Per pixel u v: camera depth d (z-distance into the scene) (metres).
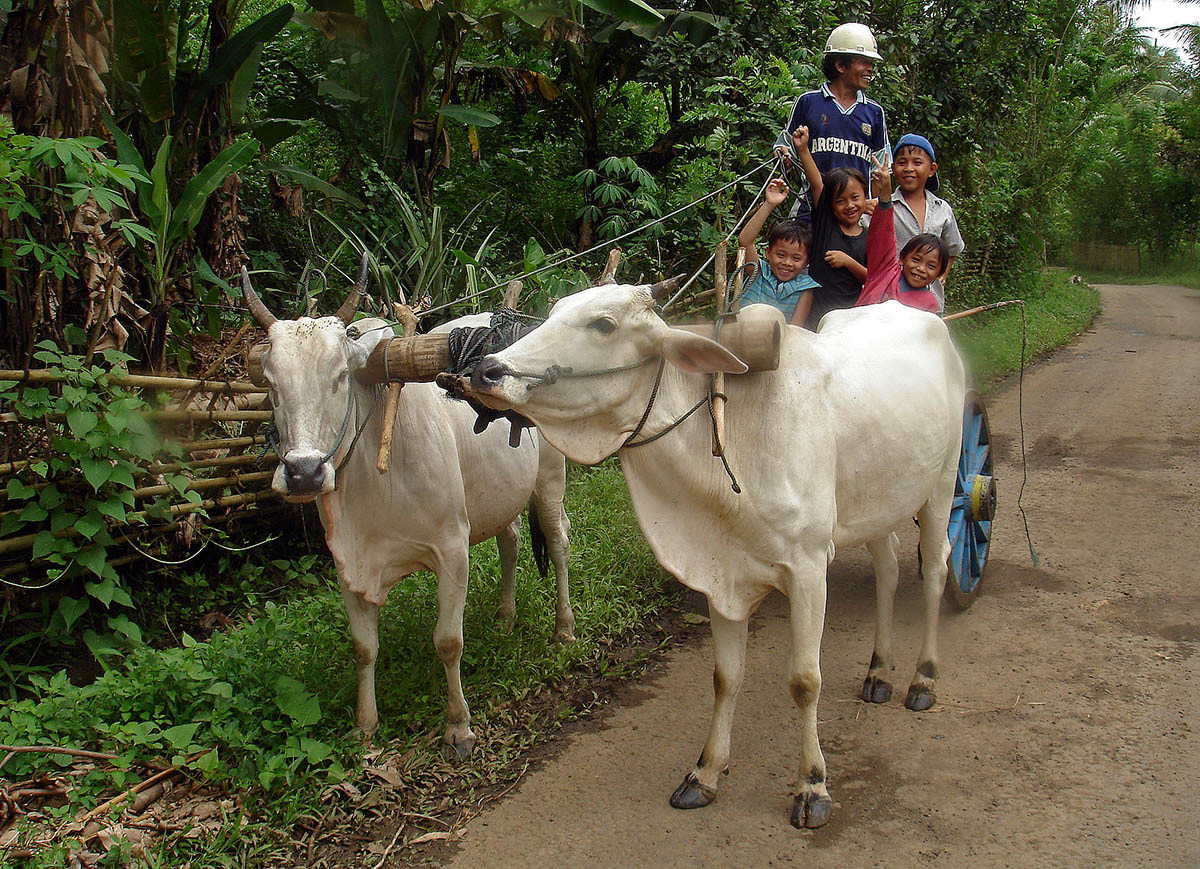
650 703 4.35
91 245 4.59
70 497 4.31
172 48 5.88
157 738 3.63
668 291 3.28
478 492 4.12
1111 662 4.51
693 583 3.36
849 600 5.38
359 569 3.75
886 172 4.42
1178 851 3.20
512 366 3.01
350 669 4.25
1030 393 10.76
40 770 3.56
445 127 8.68
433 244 6.90
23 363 4.67
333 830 3.44
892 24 11.55
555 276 7.28
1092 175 25.53
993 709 4.16
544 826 3.46
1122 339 15.49
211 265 6.66
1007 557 5.86
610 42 9.70
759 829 3.41
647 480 3.33
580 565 5.48
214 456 5.03
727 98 9.12
